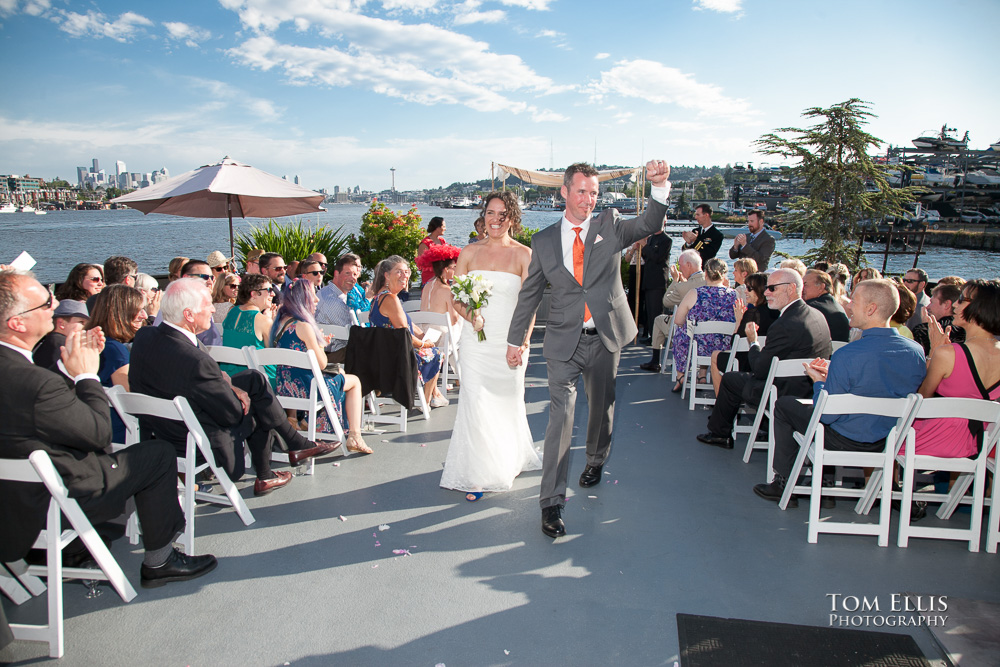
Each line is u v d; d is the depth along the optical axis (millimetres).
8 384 2215
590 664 2184
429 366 5145
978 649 2223
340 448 4375
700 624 2402
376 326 4574
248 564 2875
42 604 2574
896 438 2996
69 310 3764
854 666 2158
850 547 3059
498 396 3633
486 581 2725
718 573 2797
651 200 2980
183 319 3057
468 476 3607
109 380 3371
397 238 10477
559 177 9664
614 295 3221
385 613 2488
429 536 3146
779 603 2557
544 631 2371
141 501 2623
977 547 3012
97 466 2428
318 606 2539
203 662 2197
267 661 2201
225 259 6094
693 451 4422
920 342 4641
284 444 3754
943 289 4344
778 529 3244
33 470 2205
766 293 4020
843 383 3170
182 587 2682
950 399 2875
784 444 3531
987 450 2930
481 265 3639
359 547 3031
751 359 4344
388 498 3607
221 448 3186
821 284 4535
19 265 3754
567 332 3176
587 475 3754
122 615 2486
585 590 2654
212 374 3061
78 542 2809
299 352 3746
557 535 3092
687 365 5656
